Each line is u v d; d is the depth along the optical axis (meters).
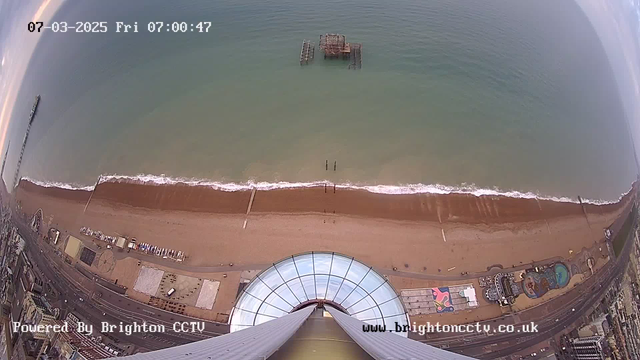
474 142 73.88
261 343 25.56
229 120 77.19
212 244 60.22
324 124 76.81
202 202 64.81
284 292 43.91
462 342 52.56
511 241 61.00
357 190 66.81
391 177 68.69
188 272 57.66
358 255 59.16
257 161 70.69
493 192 66.88
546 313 54.66
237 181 67.94
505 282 56.59
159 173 68.81
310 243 60.28
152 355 22.42
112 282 57.12
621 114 77.38
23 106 78.50
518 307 55.06
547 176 68.94
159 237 60.91
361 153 71.94
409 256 59.31
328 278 44.66
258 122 76.94
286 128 75.88
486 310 54.94
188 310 54.84
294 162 70.56
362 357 27.41
